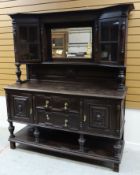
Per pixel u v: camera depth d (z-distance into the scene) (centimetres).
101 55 238
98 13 235
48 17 262
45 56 279
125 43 218
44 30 271
